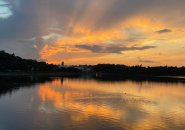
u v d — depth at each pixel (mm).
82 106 45875
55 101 52281
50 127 30531
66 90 79938
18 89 78125
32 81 123938
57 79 158625
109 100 55438
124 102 52594
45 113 38594
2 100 52281
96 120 34375
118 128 30766
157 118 36719
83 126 31141
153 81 148000
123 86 102000
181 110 44000
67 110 41406
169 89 90688
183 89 91500
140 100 56906
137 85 110125
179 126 32250
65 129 29797
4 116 36125
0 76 161125
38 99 55156
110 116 37250
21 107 43719
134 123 33375
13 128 30047
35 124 31797
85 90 80750
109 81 143000
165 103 53125
